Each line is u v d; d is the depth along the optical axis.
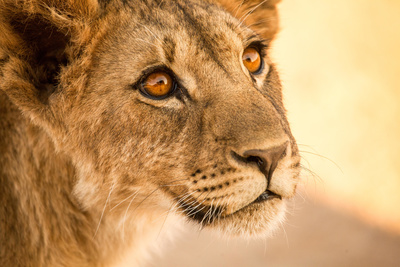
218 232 7.94
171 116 7.69
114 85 7.73
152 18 7.76
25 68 7.65
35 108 7.72
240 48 7.98
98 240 8.84
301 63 23.11
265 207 7.76
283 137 7.47
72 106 7.80
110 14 7.89
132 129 7.78
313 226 15.48
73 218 8.64
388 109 20.78
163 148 7.75
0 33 7.40
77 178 8.30
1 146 8.42
